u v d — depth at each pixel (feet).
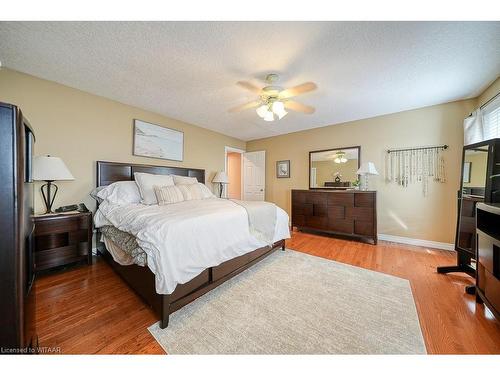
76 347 3.91
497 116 7.54
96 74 7.37
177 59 6.41
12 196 2.58
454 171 9.76
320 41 5.52
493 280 4.62
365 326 4.57
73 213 7.47
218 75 7.35
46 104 7.76
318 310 5.15
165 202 8.01
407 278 6.93
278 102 7.51
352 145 12.69
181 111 11.18
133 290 5.97
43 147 7.72
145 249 4.64
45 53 6.12
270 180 16.78
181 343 4.06
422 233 10.56
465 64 6.53
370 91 8.55
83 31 5.19
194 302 5.48
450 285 6.44
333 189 13.37
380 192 11.68
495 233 4.96
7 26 4.97
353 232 11.39
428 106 10.28
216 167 15.46
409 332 4.38
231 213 6.68
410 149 10.79
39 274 7.05
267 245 8.10
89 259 7.79
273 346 4.00
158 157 11.54
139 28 5.09
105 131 9.39
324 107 10.44
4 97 6.95
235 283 6.55
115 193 8.20
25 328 2.85
